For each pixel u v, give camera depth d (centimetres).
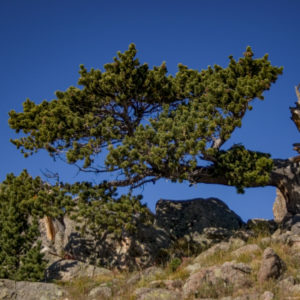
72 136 2827
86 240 2905
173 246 2936
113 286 2203
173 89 3097
